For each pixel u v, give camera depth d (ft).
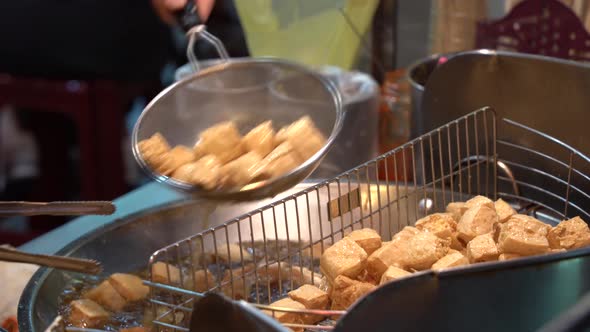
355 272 3.22
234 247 3.84
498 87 3.98
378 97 5.03
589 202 3.72
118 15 6.84
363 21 5.36
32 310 3.08
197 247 3.88
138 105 8.99
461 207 3.58
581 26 4.72
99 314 3.39
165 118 3.84
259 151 3.39
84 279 3.63
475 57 3.96
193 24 4.17
